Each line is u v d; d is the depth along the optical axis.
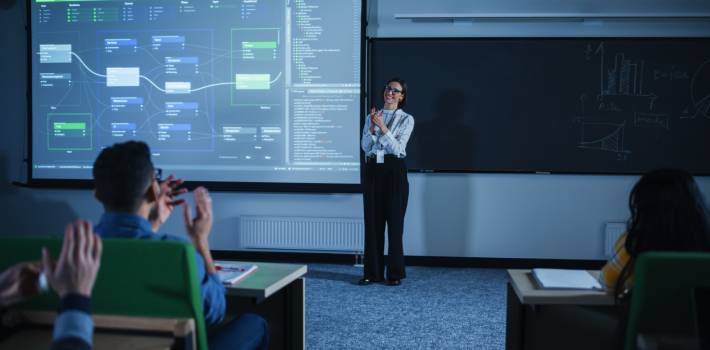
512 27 4.66
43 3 4.85
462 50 4.68
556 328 2.01
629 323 1.48
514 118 4.68
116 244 1.34
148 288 1.37
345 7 4.62
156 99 4.82
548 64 4.63
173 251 1.33
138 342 1.35
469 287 4.15
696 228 1.63
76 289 1.00
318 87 4.68
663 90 4.58
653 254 1.38
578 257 4.74
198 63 4.77
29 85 4.91
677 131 4.59
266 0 4.68
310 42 4.66
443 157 4.75
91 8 4.82
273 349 2.29
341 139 4.70
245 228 4.87
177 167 4.85
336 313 3.52
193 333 1.39
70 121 4.90
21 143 5.12
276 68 4.71
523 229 4.76
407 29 4.74
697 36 4.55
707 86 4.55
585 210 4.71
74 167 4.94
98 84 4.86
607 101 4.61
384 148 4.13
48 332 1.42
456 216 4.79
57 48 4.87
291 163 4.75
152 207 1.59
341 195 4.86
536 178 4.72
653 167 4.63
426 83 4.71
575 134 4.66
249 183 4.80
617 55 4.58
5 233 5.19
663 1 4.58
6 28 5.05
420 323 3.35
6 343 1.34
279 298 2.27
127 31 4.80
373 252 4.19
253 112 4.75
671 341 1.40
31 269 1.20
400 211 4.16
